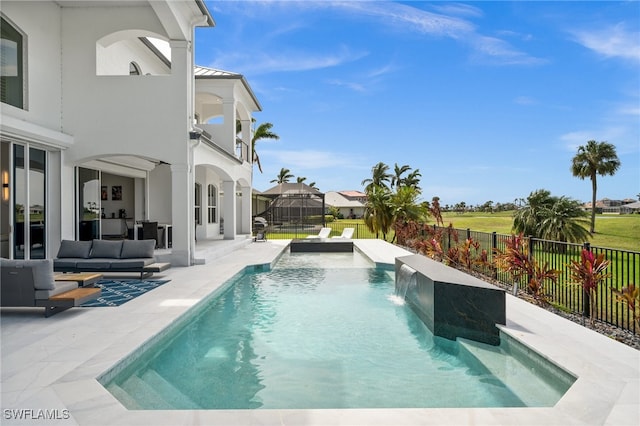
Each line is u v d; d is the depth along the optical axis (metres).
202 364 4.68
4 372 3.71
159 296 7.02
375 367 4.64
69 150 10.55
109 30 10.64
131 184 15.49
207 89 15.53
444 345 5.42
